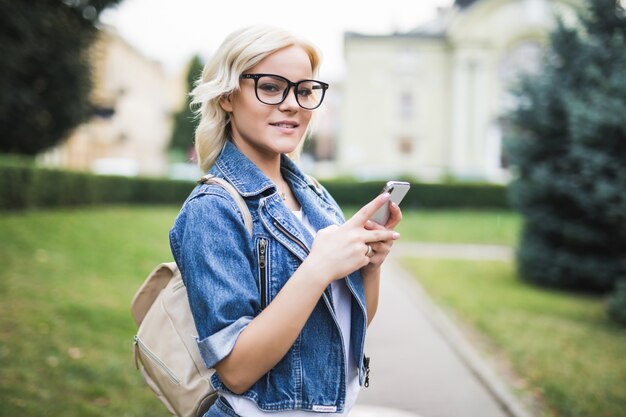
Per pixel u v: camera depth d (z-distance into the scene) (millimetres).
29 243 8031
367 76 30781
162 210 17844
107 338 4805
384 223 1281
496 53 29859
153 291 1533
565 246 8648
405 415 2744
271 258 1226
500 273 10055
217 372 1160
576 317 6816
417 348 5340
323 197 1539
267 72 1286
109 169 25516
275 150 1311
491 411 3852
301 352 1232
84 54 9641
